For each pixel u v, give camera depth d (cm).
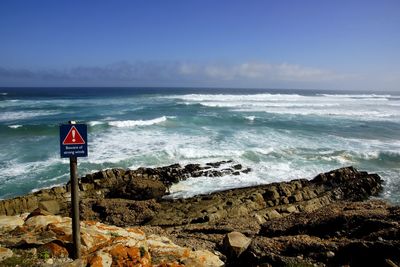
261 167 2327
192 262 715
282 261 693
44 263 621
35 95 9881
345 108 6097
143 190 1864
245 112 5094
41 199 1716
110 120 4112
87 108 5581
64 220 898
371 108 6206
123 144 2758
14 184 1930
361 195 1927
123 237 741
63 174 2088
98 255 627
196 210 1659
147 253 700
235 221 1470
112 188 1948
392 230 733
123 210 1664
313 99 8675
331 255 696
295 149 2722
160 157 2411
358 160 2527
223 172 2181
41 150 2608
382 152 2631
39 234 757
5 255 636
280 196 1830
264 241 795
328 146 2878
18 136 3100
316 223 955
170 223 1532
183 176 2102
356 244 684
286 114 4916
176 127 3588
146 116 4522
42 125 3447
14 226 837
